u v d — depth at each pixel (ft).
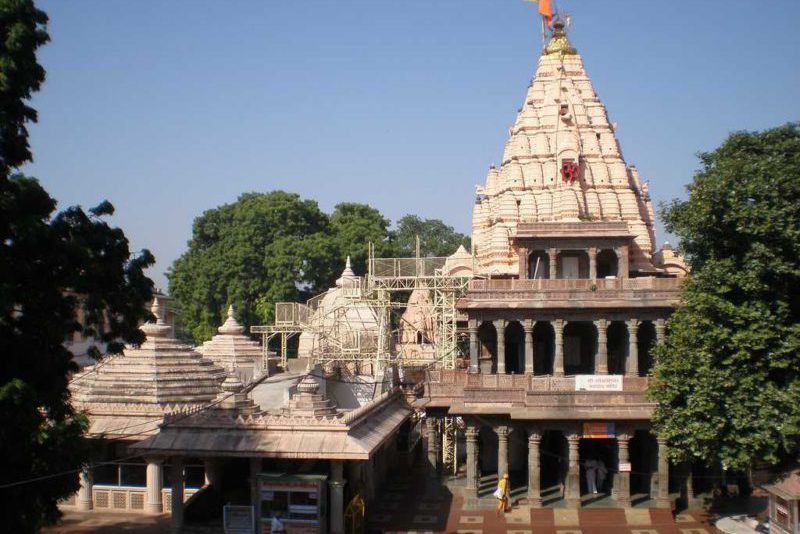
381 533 127.13
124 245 93.76
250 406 124.77
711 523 131.64
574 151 181.47
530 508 139.13
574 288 153.69
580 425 139.64
